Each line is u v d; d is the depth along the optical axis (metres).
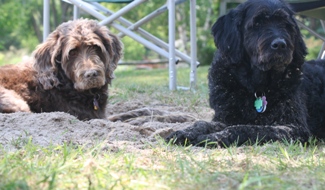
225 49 6.98
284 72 6.77
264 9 6.66
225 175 4.64
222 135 6.19
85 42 7.80
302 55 6.86
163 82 14.95
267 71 6.68
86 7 11.54
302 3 9.31
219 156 5.57
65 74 7.99
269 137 6.26
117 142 6.06
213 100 7.13
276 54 6.38
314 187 4.07
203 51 33.81
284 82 6.77
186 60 12.26
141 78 18.28
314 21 31.08
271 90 6.80
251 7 6.82
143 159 5.24
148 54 43.53
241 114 6.93
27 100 8.03
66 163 4.82
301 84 7.14
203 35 36.31
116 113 9.34
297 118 6.68
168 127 7.01
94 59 7.77
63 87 8.07
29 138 5.84
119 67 36.12
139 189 4.20
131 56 40.53
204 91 11.30
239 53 6.86
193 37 12.06
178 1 11.82
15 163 4.80
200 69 22.47
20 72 8.23
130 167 4.71
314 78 7.47
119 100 10.41
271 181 4.39
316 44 31.53
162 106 9.82
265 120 6.81
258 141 6.21
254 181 4.17
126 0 11.55
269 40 6.43
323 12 9.88
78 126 6.79
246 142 6.22
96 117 8.27
